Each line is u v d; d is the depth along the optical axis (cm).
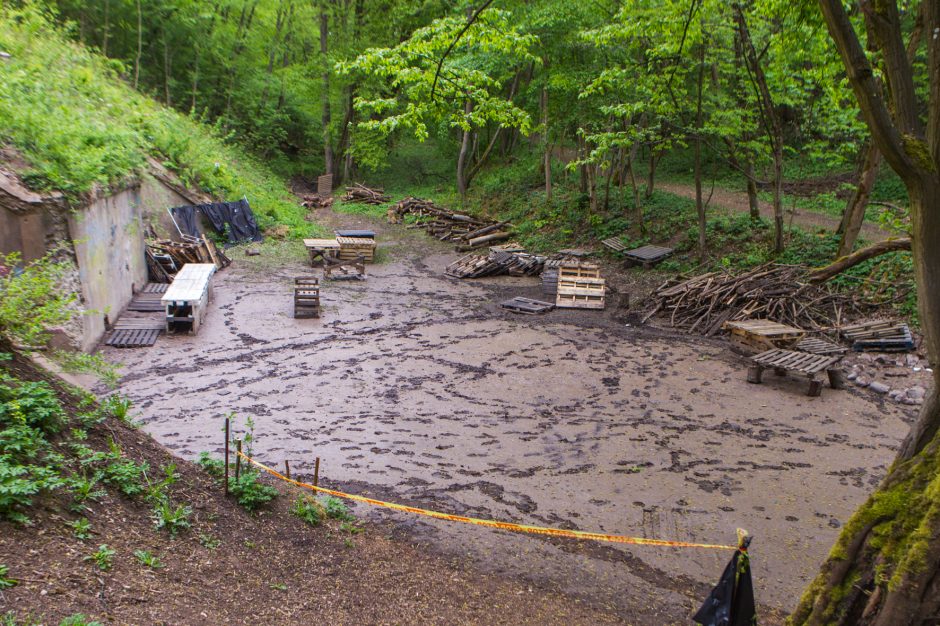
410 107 1150
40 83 1853
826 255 2180
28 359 720
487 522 752
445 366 1532
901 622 448
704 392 1410
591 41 2438
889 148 530
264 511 738
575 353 1672
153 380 1337
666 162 4025
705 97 2266
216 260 2416
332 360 1531
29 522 499
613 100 2623
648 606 713
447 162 4872
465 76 1159
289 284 2261
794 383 1478
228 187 2962
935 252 539
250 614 529
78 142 1650
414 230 3544
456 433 1161
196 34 3888
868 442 1170
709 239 2538
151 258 2109
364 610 598
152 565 533
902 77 559
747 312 1838
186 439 1063
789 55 1809
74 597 442
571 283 2264
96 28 3509
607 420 1246
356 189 4250
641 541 713
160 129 2728
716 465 1070
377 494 923
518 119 1177
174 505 651
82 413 697
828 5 521
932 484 464
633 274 2534
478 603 667
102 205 1619
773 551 835
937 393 537
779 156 2209
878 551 480
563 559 799
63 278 1314
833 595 495
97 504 578
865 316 1839
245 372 1416
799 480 1025
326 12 4225
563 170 3712
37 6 2466
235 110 4431
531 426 1207
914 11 1447
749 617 577
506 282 2559
